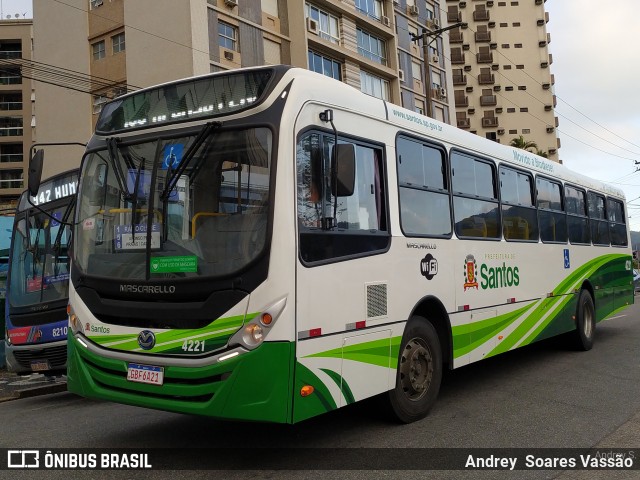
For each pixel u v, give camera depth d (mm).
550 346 10961
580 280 10469
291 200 4461
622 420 6117
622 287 12828
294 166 4539
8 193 53688
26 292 8797
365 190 5406
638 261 55844
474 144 7492
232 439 5555
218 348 4336
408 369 5828
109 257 5027
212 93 4871
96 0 27094
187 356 4434
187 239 4621
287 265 4363
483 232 7441
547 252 9227
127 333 4742
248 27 26016
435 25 40906
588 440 5457
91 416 7055
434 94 40250
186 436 5734
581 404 6785
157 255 4703
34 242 9000
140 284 4738
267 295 4289
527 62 73375
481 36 72875
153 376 4559
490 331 7375
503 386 7781
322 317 4664
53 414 7410
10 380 10758
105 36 26766
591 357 9938
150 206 4801
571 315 10031
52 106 28812
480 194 7496
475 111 72375
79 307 5152
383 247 5508
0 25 53938
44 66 29000
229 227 4500
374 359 5270
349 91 5418
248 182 4527
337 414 6328
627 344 11391
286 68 4785
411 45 38219
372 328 5254
